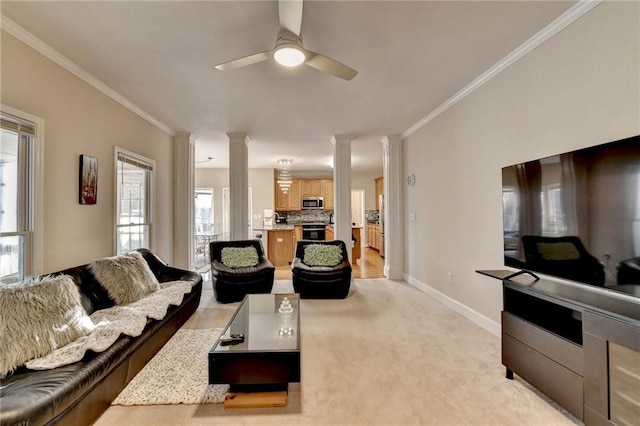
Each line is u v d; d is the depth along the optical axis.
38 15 2.07
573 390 1.67
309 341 2.87
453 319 3.43
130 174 3.80
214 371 1.85
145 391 2.04
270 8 2.03
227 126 4.71
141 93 3.42
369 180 10.02
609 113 1.89
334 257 4.72
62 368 1.60
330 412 1.85
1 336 1.59
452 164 3.71
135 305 2.61
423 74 3.01
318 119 4.40
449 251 3.83
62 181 2.65
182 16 2.10
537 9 2.06
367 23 2.19
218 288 4.05
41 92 2.43
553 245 2.02
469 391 2.06
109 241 3.33
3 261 2.20
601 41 1.94
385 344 2.80
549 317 2.09
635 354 1.39
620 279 1.60
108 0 1.93
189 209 5.08
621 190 1.60
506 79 2.77
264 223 8.77
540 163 2.14
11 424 1.22
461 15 2.12
